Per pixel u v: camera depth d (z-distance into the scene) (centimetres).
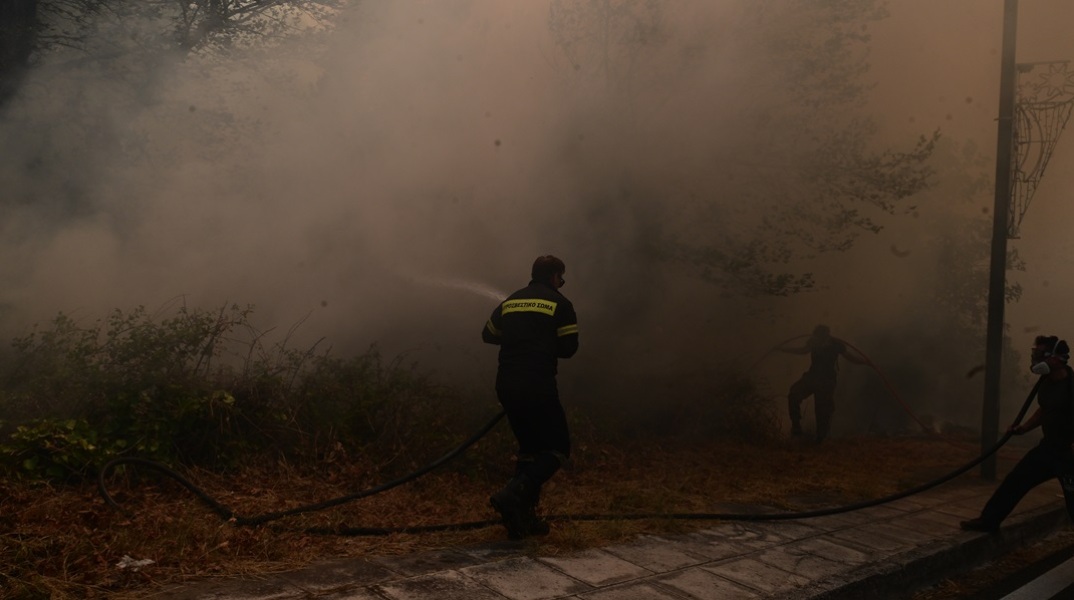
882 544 480
